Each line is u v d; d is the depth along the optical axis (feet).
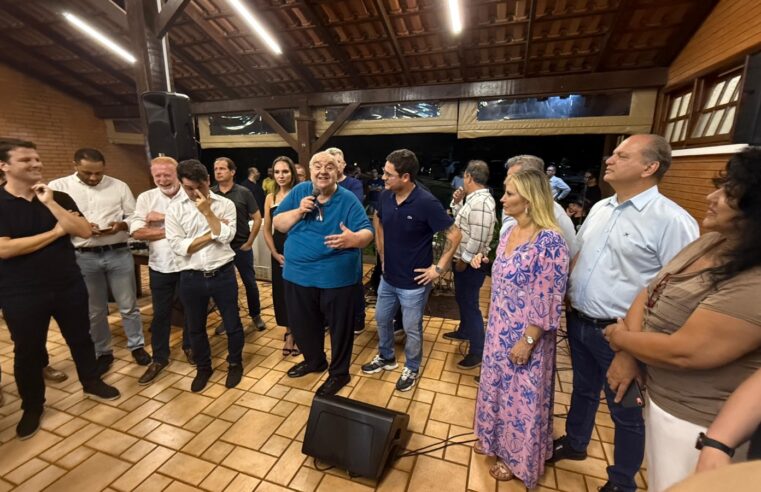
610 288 4.64
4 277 5.90
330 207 6.75
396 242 7.02
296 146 21.16
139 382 7.77
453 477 5.46
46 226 6.23
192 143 9.96
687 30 12.85
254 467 5.64
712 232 3.11
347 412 5.50
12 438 6.19
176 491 5.22
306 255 6.93
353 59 17.40
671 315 3.07
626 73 15.26
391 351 8.25
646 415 3.52
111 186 8.32
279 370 8.39
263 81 19.90
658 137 4.26
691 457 2.95
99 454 5.87
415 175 6.86
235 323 7.86
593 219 5.00
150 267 7.97
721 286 2.63
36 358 6.29
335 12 14.61
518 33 14.61
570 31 14.10
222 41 16.60
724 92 11.35
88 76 21.71
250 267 10.14
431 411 6.95
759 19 9.33
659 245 4.29
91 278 7.98
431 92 18.34
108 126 25.81
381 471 5.26
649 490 3.39
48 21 17.16
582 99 16.61
